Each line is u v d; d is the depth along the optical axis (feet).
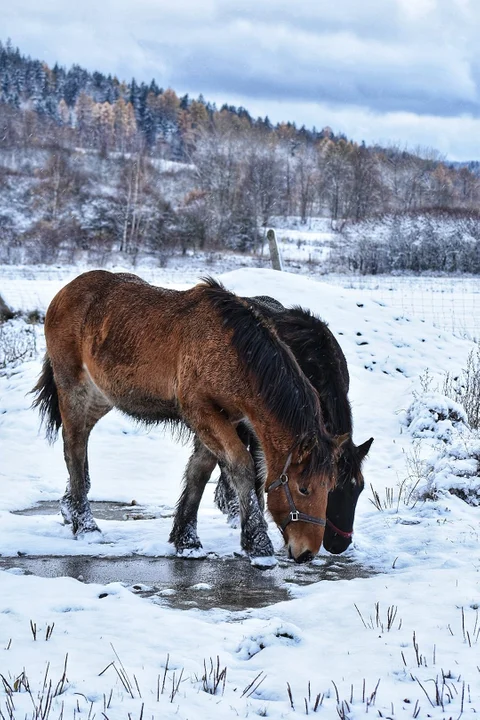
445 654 13.69
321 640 14.70
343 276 115.96
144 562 21.27
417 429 35.60
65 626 14.98
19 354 48.70
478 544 21.65
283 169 279.69
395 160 283.79
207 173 210.18
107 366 22.39
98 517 26.35
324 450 18.51
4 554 21.74
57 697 11.85
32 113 295.89
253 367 19.13
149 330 21.50
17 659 13.33
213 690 12.48
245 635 14.83
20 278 96.22
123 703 11.78
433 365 46.57
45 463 33.14
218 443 19.92
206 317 20.34
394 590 17.28
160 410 21.85
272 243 55.47
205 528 24.57
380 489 28.37
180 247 150.20
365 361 46.32
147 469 32.76
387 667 13.25
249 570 20.53
